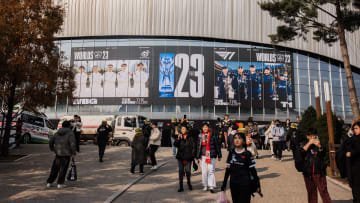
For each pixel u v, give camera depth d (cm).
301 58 3638
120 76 3422
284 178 933
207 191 766
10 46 1272
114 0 3675
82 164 1188
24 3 1352
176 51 3469
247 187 457
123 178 934
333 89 3631
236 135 484
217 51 3481
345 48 1361
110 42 3581
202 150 780
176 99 3334
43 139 2127
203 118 3291
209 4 3656
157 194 730
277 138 1314
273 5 1399
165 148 2012
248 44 3591
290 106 3419
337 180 909
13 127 1777
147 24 3597
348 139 572
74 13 3675
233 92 3378
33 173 988
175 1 3653
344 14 1359
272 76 3478
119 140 2034
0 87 1350
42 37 1383
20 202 641
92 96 3388
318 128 1119
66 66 1550
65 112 3369
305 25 1462
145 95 3356
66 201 653
